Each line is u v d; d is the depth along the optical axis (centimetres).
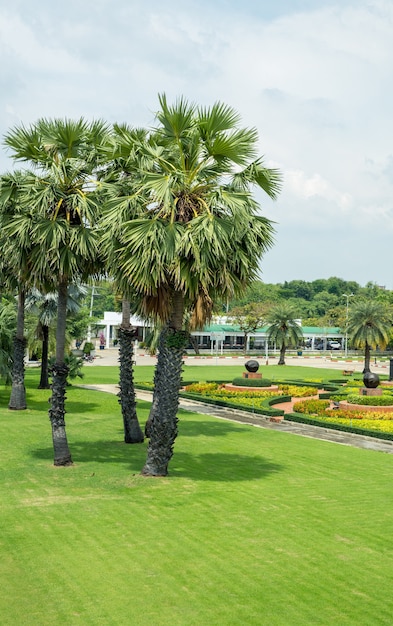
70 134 1956
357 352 11550
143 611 980
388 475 1908
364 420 2894
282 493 1658
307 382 4869
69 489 1650
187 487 1684
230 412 3344
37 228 1817
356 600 1030
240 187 1783
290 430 2794
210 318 1797
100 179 2091
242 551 1230
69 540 1274
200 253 1614
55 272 1909
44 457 2052
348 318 6475
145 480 1744
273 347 11244
